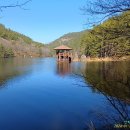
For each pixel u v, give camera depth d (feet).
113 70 20.43
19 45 587.68
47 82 106.11
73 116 47.93
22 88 90.53
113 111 29.45
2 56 461.78
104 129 28.02
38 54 597.52
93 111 47.26
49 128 42.32
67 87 87.30
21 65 235.40
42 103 62.69
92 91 70.33
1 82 108.68
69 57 281.95
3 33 625.82
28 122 46.29
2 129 42.83
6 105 61.31
